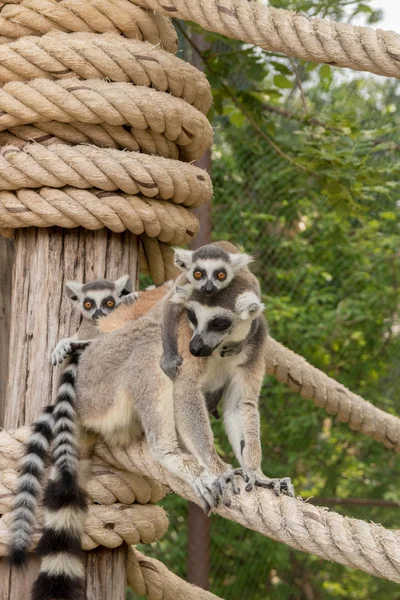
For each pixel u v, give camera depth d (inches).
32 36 240.1
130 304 246.8
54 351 235.8
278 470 568.4
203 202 260.5
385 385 615.2
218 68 418.6
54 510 211.8
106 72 235.3
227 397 250.8
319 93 609.3
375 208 586.9
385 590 607.5
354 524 171.6
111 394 227.5
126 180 232.8
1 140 240.2
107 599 229.1
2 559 221.1
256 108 452.8
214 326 233.3
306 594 577.3
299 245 595.2
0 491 220.8
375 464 605.3
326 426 608.7
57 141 236.8
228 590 530.6
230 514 199.0
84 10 238.8
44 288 239.0
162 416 220.4
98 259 241.6
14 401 239.5
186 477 211.6
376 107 625.0
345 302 595.8
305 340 593.3
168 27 261.1
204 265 250.4
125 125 241.1
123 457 230.2
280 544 547.5
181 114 244.5
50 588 203.0
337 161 418.6
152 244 263.9
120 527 223.9
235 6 219.8
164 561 512.4
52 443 225.5
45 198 230.7
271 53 425.4
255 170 567.5
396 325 617.9
